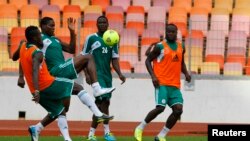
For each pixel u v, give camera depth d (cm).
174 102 3597
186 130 4528
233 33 5644
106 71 3766
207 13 5966
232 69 5406
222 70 5522
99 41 3750
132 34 5572
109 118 3250
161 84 3597
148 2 6153
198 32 5634
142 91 5075
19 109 5078
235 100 5103
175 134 4462
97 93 3212
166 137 4247
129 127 4688
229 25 5978
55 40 3397
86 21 5759
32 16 5834
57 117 3183
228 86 5103
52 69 3198
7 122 4859
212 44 5581
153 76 3584
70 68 3158
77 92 3259
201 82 5088
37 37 3103
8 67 5309
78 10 5891
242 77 5103
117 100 5075
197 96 5088
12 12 5800
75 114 5047
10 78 5072
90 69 3194
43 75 3097
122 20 5847
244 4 6272
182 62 3706
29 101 5078
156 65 3616
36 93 2997
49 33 3388
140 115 5075
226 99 5103
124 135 4462
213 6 6325
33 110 5081
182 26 5781
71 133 4425
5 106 5075
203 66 5431
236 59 5547
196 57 5447
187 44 5491
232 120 5100
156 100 3612
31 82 3084
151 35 5619
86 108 5047
